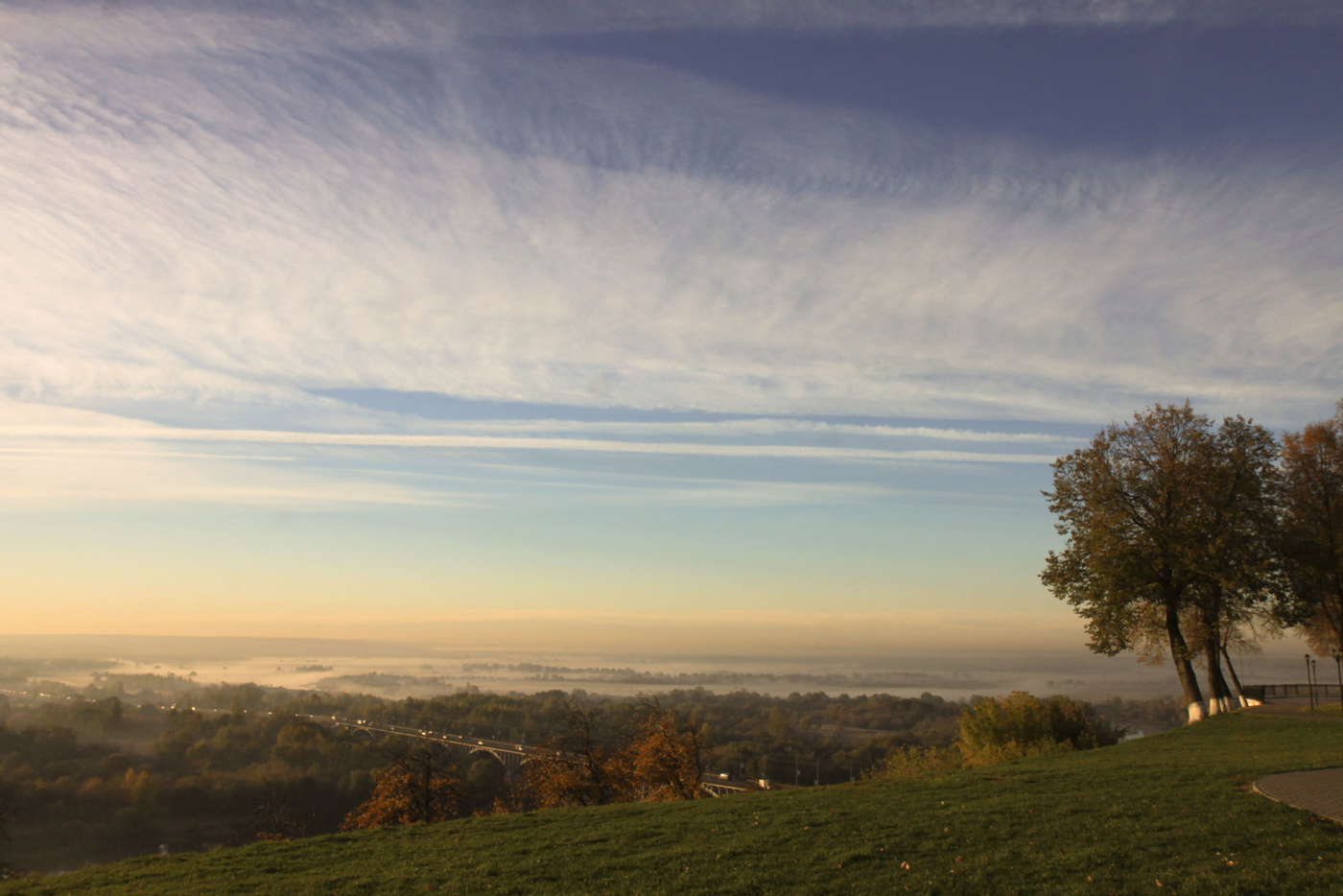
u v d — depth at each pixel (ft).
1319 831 46.52
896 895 40.96
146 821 221.66
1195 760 82.43
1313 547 143.64
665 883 45.88
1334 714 131.23
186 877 54.70
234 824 227.81
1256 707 143.95
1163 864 42.50
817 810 64.85
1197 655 150.71
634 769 151.74
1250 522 136.77
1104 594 142.00
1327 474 154.10
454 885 48.16
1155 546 138.31
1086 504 147.54
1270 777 63.93
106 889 51.72
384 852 60.70
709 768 345.51
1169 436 144.77
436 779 141.69
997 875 43.09
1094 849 46.14
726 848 52.95
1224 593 141.49
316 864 57.57
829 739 463.83
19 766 281.13
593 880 47.62
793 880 44.88
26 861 195.00
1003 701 197.57
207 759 307.99
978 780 77.00
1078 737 192.54
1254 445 142.72
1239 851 43.86
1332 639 171.53
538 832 64.49
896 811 61.72
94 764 283.59
